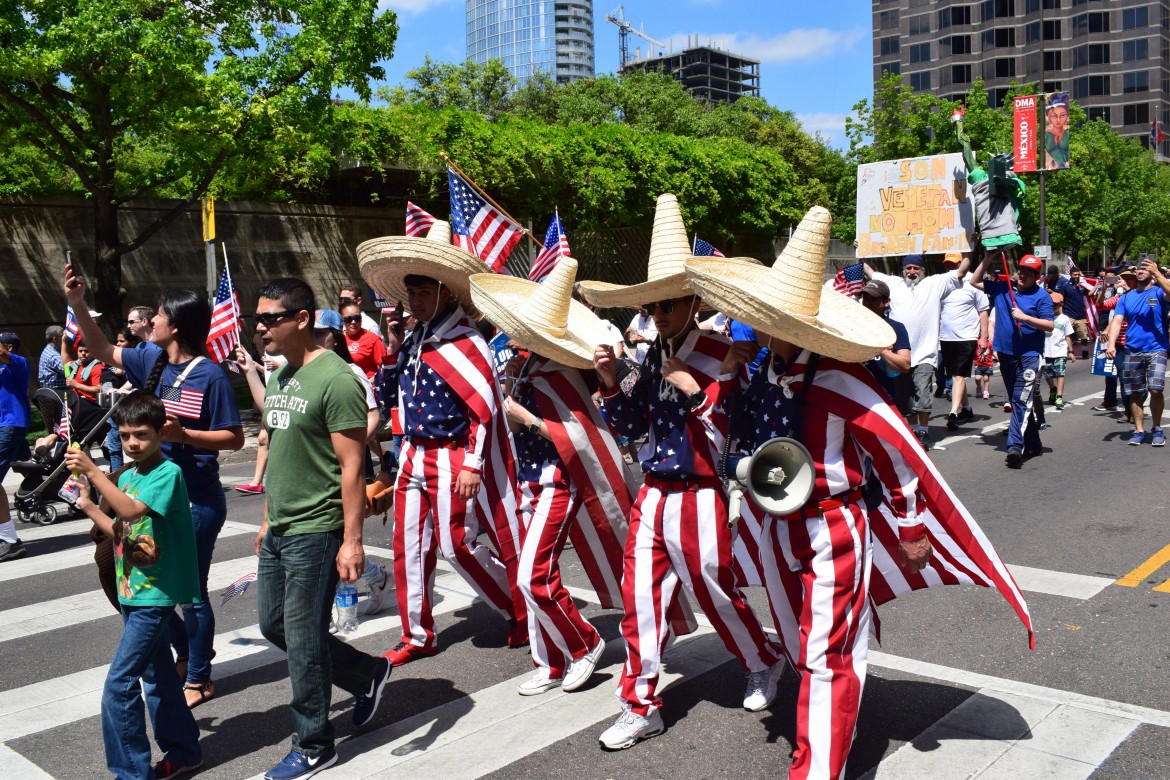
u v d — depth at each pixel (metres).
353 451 3.76
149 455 3.72
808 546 3.47
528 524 4.93
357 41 15.38
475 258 4.82
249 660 5.25
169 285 18.59
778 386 3.53
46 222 17.28
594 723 4.24
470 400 4.67
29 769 4.00
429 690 4.71
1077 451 10.60
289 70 15.23
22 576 7.28
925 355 10.00
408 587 5.07
